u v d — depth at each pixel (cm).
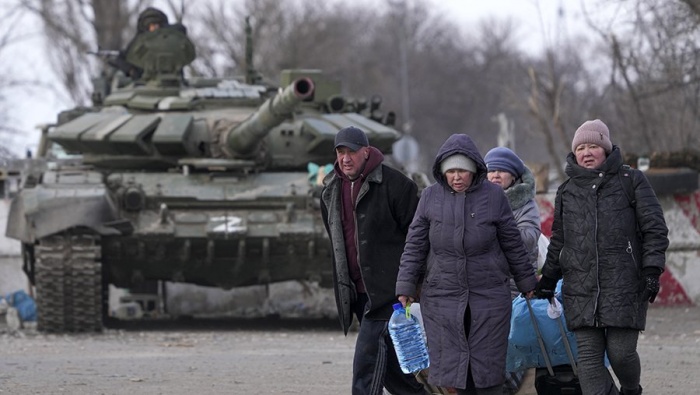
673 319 4178
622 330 1983
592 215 1983
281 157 4506
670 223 4666
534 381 2197
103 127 4406
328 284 4366
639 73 6241
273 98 4028
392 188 2133
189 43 4756
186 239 4103
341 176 2161
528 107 7512
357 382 2123
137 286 4603
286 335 4038
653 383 2556
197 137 4384
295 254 4219
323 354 3256
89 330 4041
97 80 5125
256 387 2511
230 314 5088
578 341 2012
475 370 1955
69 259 3984
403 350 2091
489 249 1978
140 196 4147
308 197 4206
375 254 2127
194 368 2861
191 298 5056
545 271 2044
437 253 1989
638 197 1983
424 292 2005
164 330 4303
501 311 1969
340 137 2123
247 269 4275
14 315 4431
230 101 4666
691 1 4912
